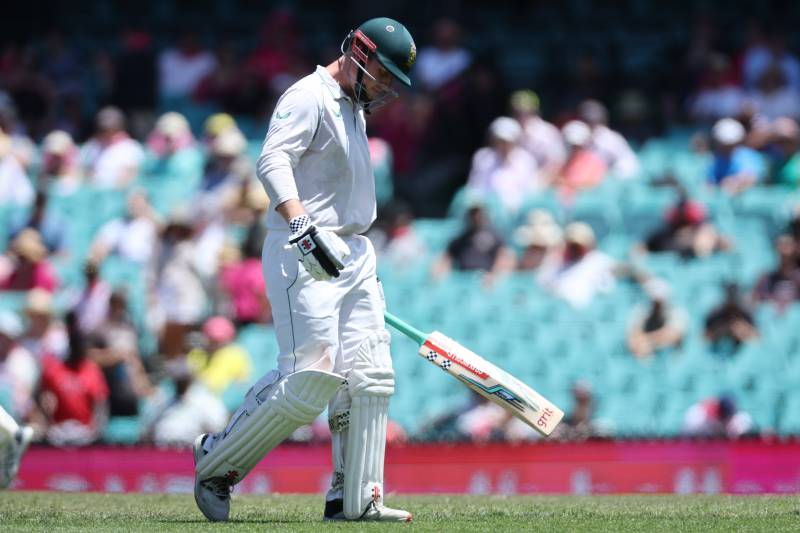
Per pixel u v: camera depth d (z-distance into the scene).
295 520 16.66
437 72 51.53
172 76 54.06
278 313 16.20
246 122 53.16
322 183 16.33
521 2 60.44
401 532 14.66
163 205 46.19
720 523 15.87
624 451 29.78
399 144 50.78
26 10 62.09
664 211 43.88
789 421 37.12
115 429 35.91
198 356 37.44
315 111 16.09
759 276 41.03
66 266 44.38
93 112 57.91
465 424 34.78
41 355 38.03
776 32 58.06
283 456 29.81
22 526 15.54
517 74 57.56
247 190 43.16
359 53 16.27
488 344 39.34
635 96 50.81
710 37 54.25
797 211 40.94
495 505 19.62
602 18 59.53
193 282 39.88
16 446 19.84
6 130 50.31
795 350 38.50
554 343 39.06
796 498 20.86
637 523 15.87
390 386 16.28
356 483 16.22
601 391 37.75
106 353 36.09
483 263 41.31
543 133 46.03
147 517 17.16
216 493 16.75
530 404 16.59
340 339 16.36
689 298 40.62
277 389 16.05
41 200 44.84
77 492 24.08
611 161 45.69
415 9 60.41
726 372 37.47
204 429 33.69
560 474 29.81
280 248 16.16
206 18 62.06
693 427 35.94
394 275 41.44
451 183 50.44
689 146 48.84
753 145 45.88
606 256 40.75
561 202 44.12
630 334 38.47
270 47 54.44
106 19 62.50
